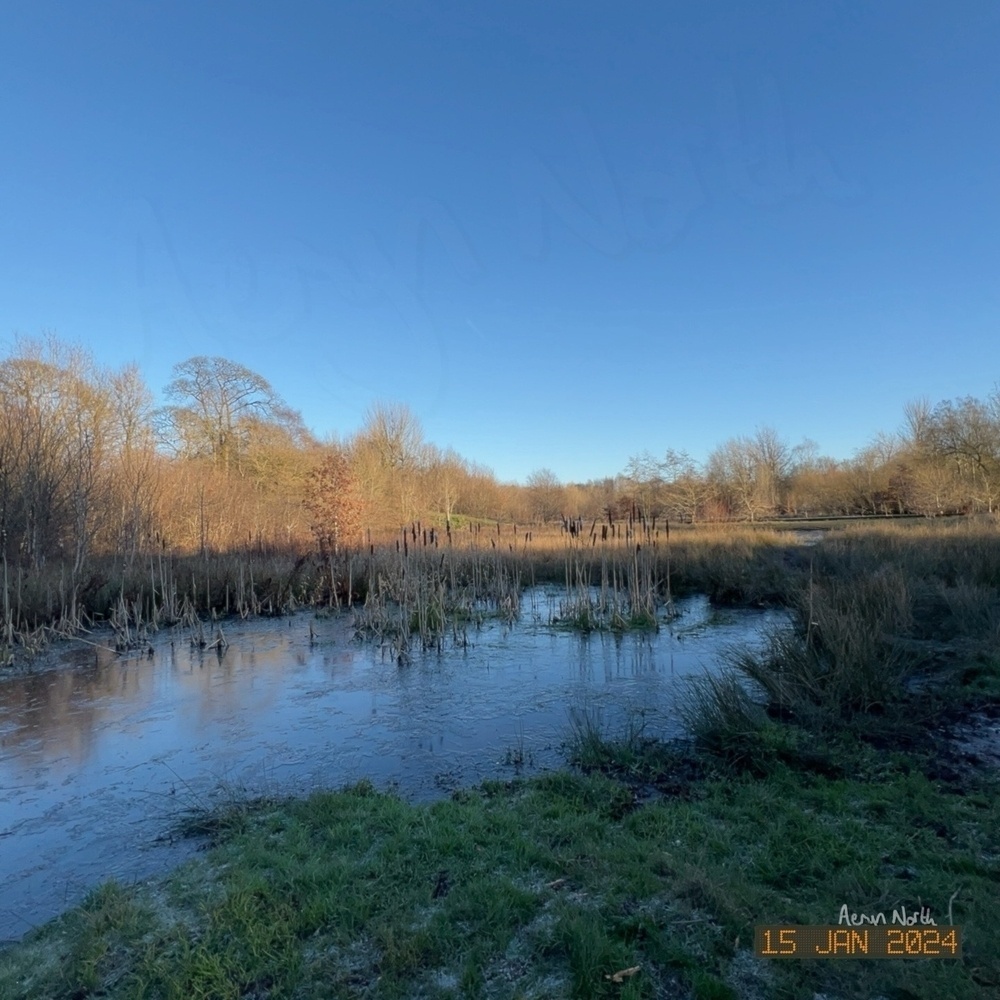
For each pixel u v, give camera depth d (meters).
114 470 15.82
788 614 9.18
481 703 6.22
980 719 4.89
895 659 5.86
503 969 2.38
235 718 6.00
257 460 26.62
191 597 12.42
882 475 40.03
